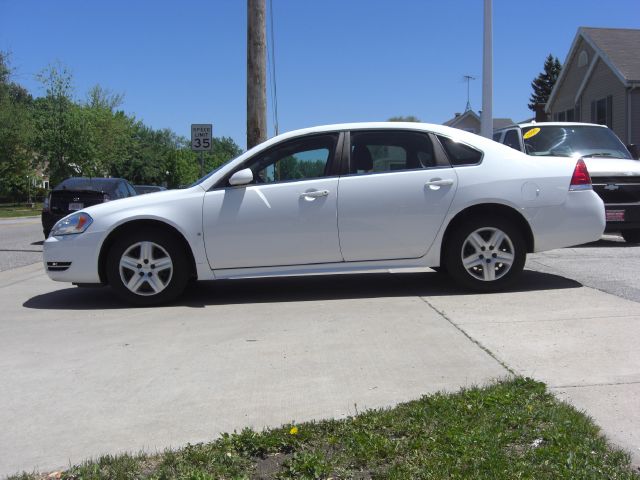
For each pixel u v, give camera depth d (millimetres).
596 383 3539
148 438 3088
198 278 6035
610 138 10375
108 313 5820
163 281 6066
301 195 5953
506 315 5156
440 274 7234
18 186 49688
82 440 3088
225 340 4734
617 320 4844
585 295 5797
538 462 2611
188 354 4406
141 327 5230
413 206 5992
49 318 5664
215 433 3121
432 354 4195
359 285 6801
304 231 5957
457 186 6012
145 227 6031
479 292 6148
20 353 4527
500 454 2684
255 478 2660
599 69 22781
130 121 49875
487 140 6270
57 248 6043
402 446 2807
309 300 6102
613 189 8953
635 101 20688
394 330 4832
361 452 2762
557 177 6121
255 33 10164
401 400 3422
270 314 5559
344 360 4152
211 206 5949
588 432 2865
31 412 3443
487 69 13812
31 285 7609
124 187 14945
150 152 84250
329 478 2615
